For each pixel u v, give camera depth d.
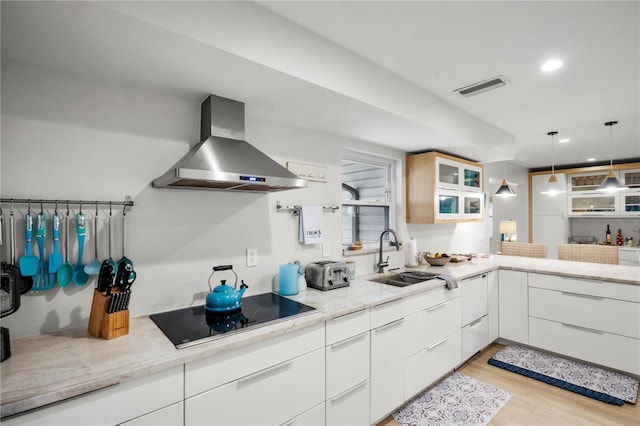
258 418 1.43
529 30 1.69
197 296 1.87
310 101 1.91
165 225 1.77
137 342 1.33
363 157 3.06
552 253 5.88
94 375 1.06
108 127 1.60
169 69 1.50
